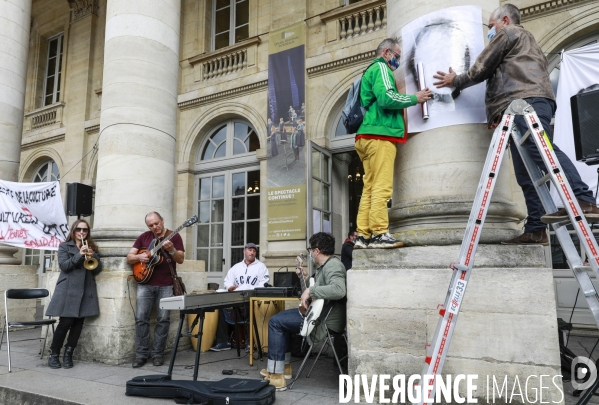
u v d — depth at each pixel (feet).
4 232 23.76
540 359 9.91
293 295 16.87
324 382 14.17
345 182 30.25
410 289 11.43
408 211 12.24
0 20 27.84
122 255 18.12
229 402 11.25
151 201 19.57
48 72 47.50
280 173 29.58
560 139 18.42
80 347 17.93
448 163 12.01
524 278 10.25
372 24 28.53
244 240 32.27
